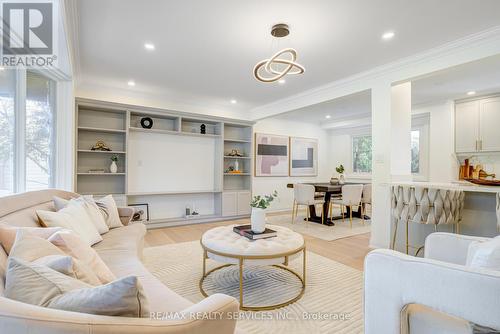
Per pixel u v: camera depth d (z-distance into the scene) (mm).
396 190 2908
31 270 875
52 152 3084
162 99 5148
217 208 5754
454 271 1022
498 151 4672
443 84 4316
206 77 4066
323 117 7117
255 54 3266
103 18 2477
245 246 2209
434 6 2266
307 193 5164
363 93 3957
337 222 5488
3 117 2373
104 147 4469
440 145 5293
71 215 2059
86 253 1300
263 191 6914
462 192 2668
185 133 5270
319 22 2523
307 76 3936
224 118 5590
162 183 5219
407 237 3047
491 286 941
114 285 766
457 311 1004
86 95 4387
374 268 1248
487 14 2381
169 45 3031
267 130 7055
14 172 2506
